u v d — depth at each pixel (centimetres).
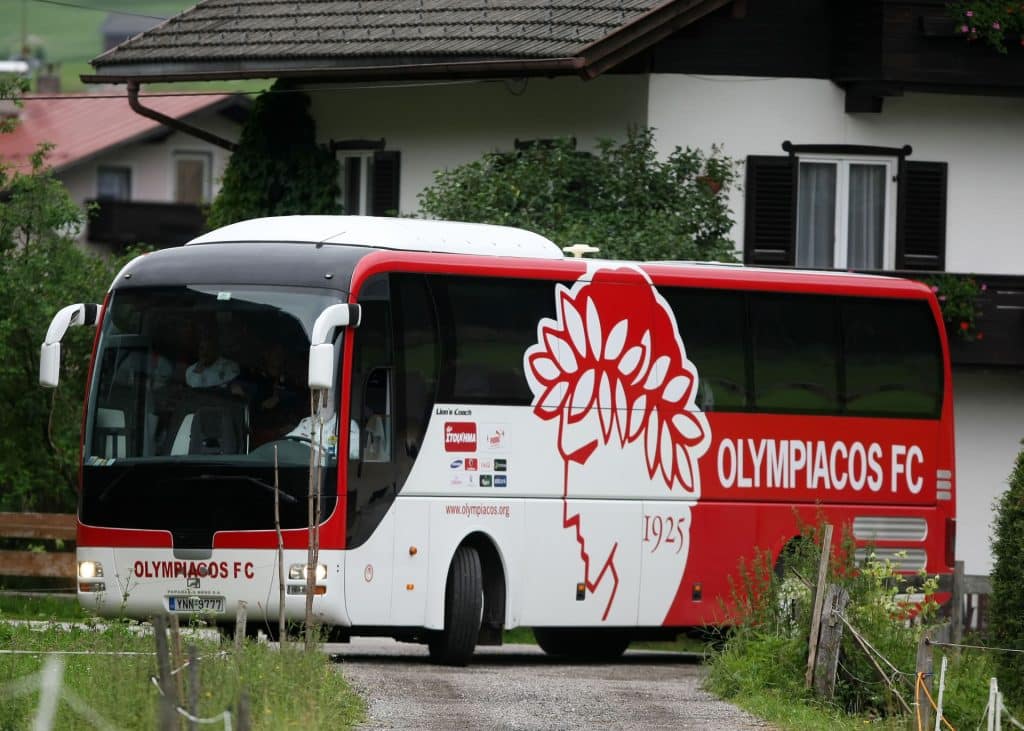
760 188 7406
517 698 4131
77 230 7194
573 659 5806
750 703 4181
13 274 6938
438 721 3731
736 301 5556
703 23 7288
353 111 8138
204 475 4666
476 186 6956
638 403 5322
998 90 7569
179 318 4784
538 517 5100
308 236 4988
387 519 4766
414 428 4850
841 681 4275
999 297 7544
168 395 4750
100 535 4722
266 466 4644
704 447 5444
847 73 7444
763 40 7400
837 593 4288
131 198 16600
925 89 7525
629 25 6944
